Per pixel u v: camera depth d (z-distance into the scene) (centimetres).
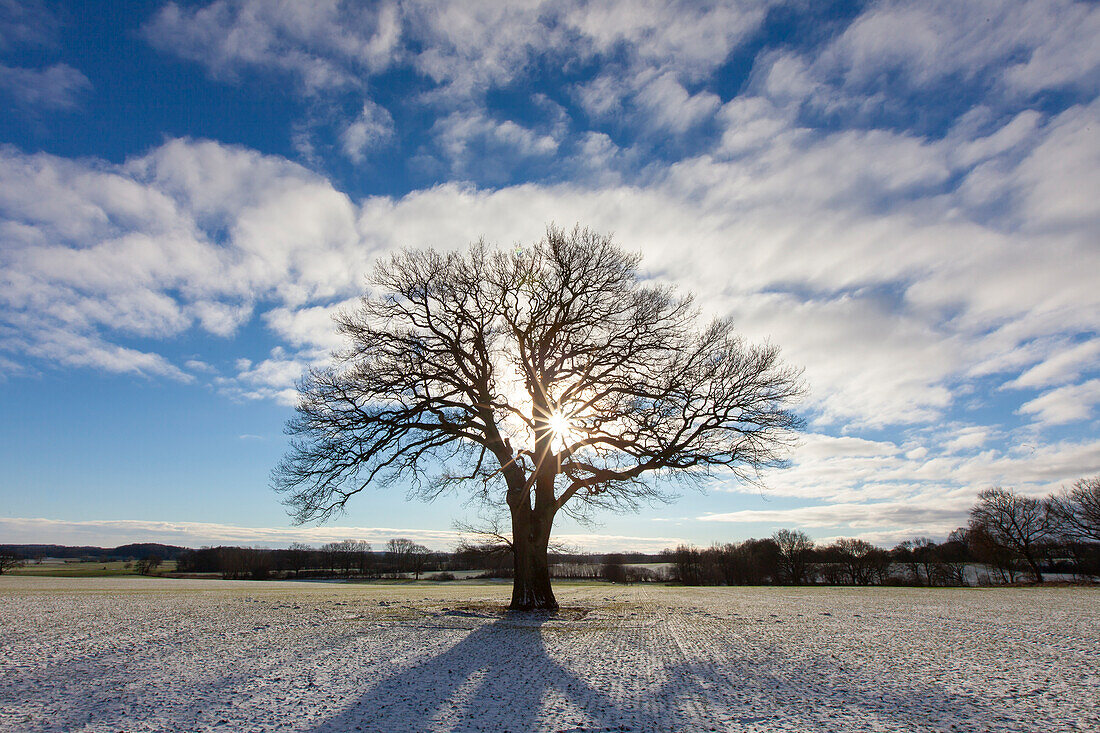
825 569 10538
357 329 2405
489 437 2461
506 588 4828
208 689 1071
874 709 973
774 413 2289
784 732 851
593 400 2453
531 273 2456
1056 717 921
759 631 1941
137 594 3259
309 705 977
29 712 911
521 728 868
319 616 2253
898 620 2289
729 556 10288
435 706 982
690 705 998
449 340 2483
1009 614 2522
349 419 2355
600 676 1225
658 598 3556
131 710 929
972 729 864
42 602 2642
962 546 9331
